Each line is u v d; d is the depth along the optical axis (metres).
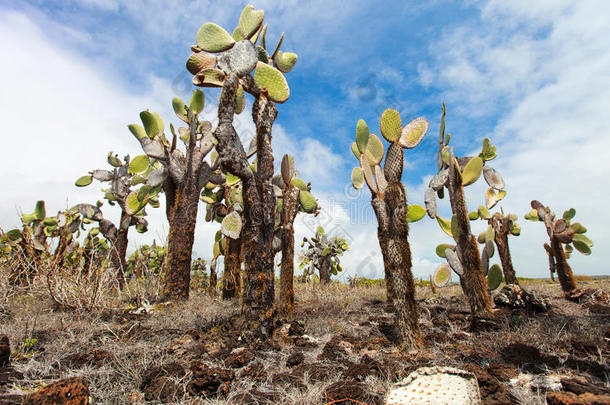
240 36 4.96
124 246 9.77
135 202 8.16
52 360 2.87
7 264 5.63
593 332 3.30
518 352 2.81
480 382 2.17
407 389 2.08
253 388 2.53
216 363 3.02
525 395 2.15
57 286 5.00
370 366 2.73
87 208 9.57
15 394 2.14
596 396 1.56
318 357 3.19
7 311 4.78
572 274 6.88
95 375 2.55
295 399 2.23
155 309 5.60
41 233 8.25
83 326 4.07
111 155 9.88
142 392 2.41
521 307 5.02
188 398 2.33
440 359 2.93
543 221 7.57
